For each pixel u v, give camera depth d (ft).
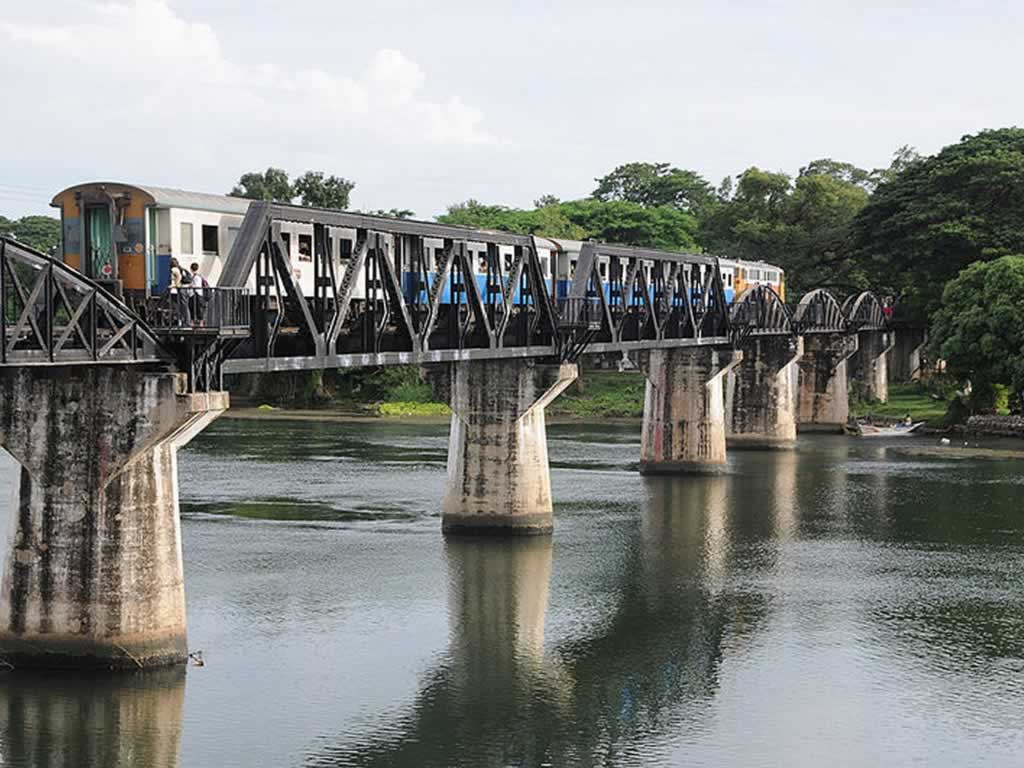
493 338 187.11
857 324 421.59
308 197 493.36
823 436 407.23
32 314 113.39
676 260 274.16
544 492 220.23
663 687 139.85
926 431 403.13
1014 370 380.17
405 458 319.47
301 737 122.21
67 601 131.95
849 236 498.69
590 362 311.88
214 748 118.73
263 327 141.59
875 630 163.12
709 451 302.86
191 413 128.26
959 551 212.02
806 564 201.05
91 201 140.26
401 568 191.31
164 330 126.41
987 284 388.57
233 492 258.37
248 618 161.07
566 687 139.23
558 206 605.31
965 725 129.80
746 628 163.43
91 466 130.41
